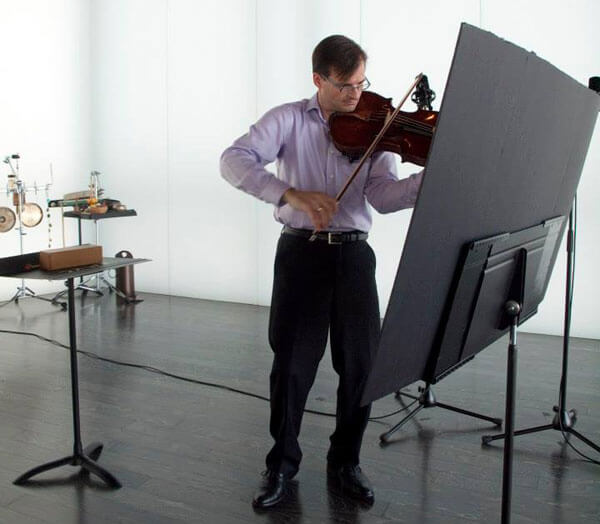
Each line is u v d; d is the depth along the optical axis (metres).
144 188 6.06
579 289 4.36
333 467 2.41
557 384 3.40
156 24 5.78
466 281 1.05
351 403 2.16
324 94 1.96
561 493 2.24
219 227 5.73
